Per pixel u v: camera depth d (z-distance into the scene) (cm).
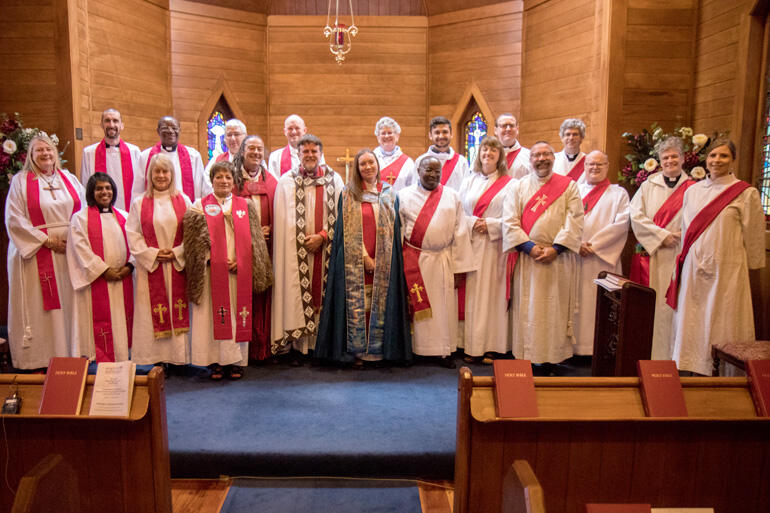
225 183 393
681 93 514
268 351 434
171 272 391
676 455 225
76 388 229
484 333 425
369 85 758
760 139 444
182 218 394
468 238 421
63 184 411
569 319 406
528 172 493
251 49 739
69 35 504
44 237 391
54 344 403
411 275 416
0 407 231
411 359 419
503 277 424
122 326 394
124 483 232
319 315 427
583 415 223
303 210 415
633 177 488
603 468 225
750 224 372
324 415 338
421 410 346
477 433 223
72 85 509
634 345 303
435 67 748
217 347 394
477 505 227
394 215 417
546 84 618
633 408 226
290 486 288
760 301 440
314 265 425
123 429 227
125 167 489
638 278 436
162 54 657
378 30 749
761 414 226
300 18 746
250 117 748
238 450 294
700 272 381
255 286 398
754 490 229
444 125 474
